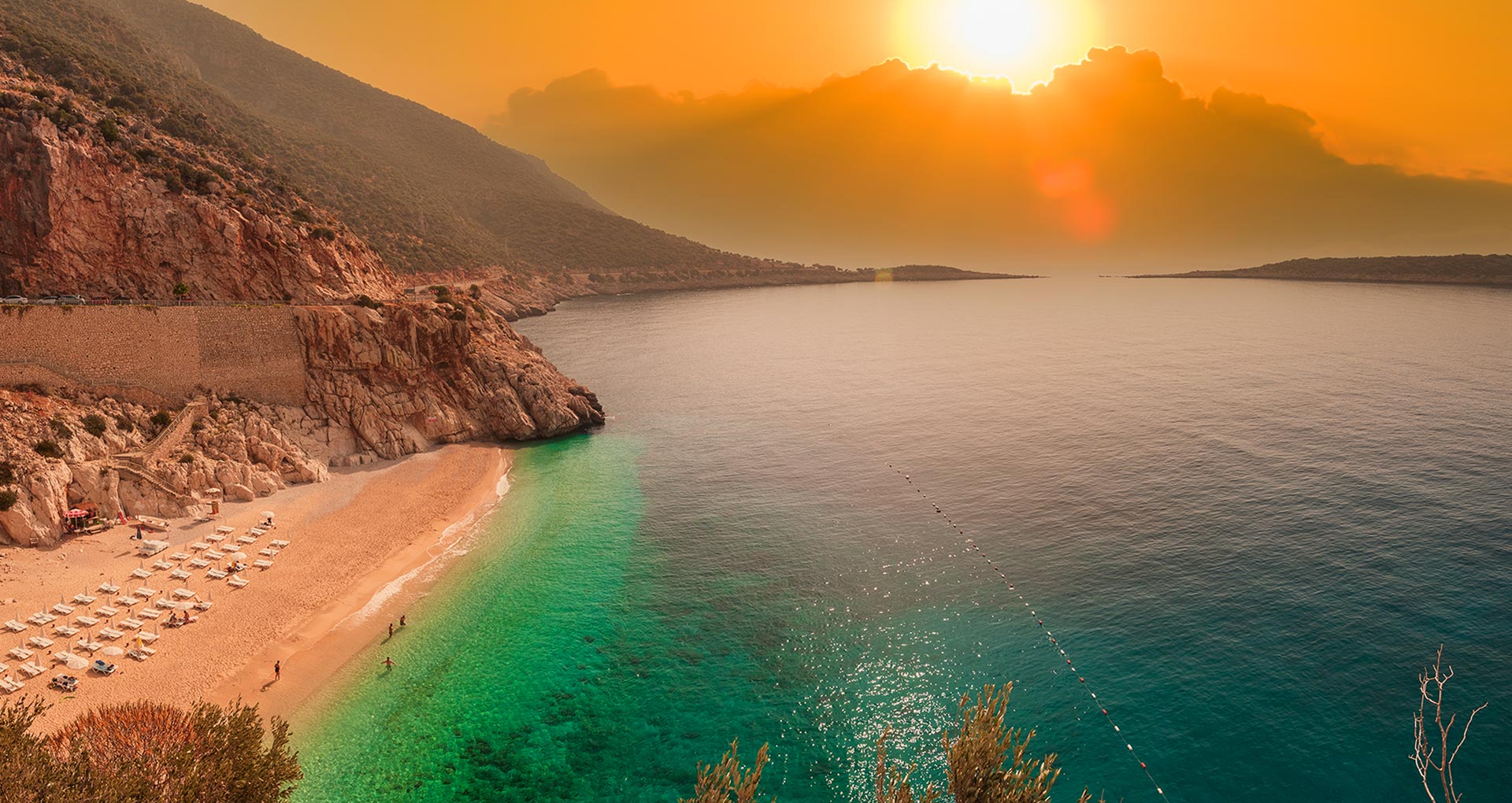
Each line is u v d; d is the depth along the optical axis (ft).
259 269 282.36
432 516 221.05
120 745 94.43
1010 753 125.49
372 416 268.41
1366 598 163.12
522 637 160.86
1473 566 172.86
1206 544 193.77
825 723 134.51
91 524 187.52
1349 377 385.91
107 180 262.67
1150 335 627.05
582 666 151.23
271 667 144.97
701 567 194.08
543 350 579.07
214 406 234.79
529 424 307.99
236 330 243.40
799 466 277.85
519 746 129.08
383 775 121.60
